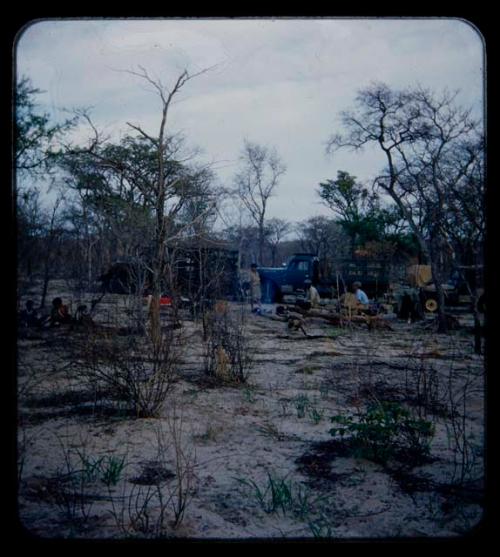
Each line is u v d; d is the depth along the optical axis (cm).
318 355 871
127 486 374
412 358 827
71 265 798
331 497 360
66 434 457
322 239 2216
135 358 542
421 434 472
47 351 582
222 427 495
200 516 331
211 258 802
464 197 963
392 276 1919
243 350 779
